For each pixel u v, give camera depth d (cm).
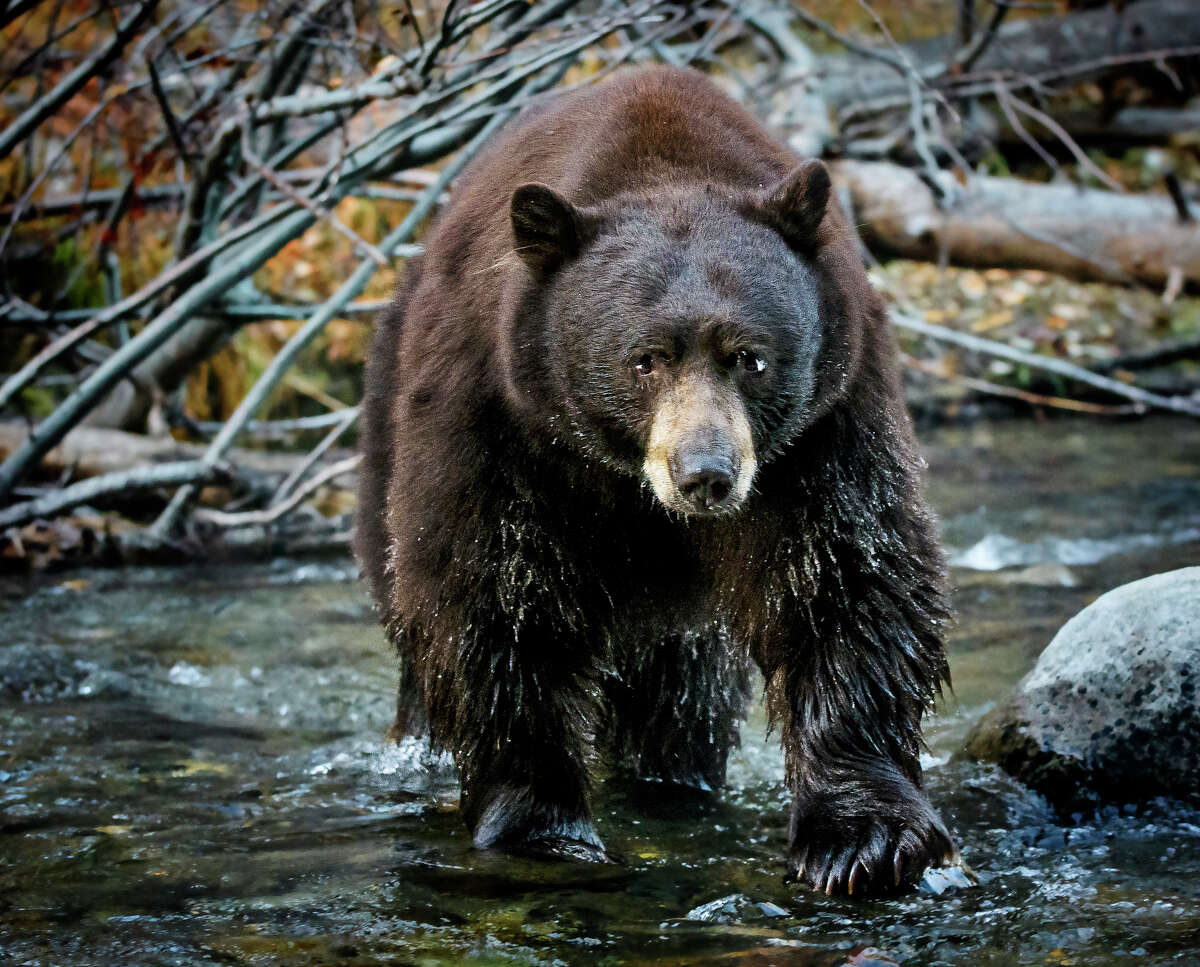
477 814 793
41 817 822
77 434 1609
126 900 696
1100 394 2120
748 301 696
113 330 1650
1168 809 813
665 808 873
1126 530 1473
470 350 772
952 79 1975
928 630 768
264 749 963
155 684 1103
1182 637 831
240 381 1939
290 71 1387
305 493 1463
